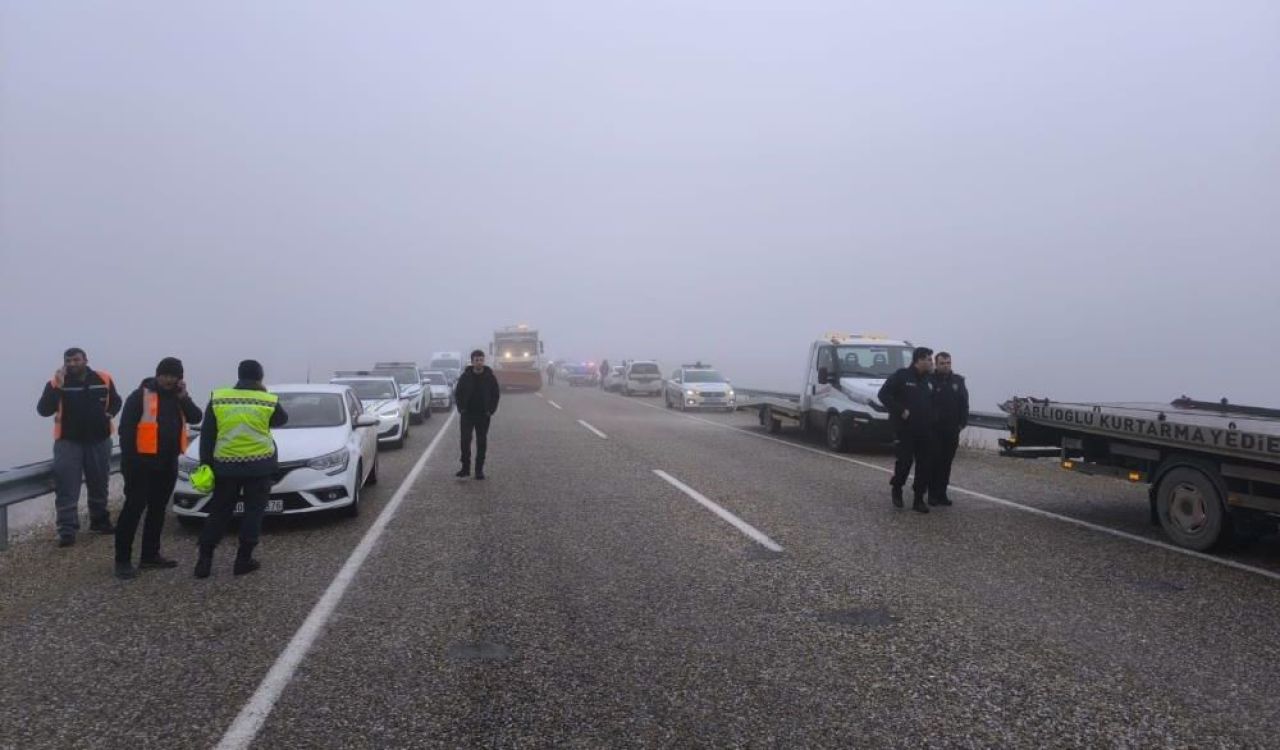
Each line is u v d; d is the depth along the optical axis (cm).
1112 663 465
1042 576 652
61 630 527
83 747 365
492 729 384
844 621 539
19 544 796
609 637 509
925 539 786
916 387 923
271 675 448
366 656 477
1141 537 800
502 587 618
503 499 1000
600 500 992
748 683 437
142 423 660
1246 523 703
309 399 990
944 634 513
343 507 859
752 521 869
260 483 675
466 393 1156
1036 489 1105
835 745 368
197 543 784
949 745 368
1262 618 546
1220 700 415
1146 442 781
